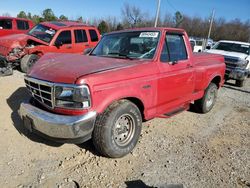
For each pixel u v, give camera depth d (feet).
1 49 29.76
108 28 158.51
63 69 11.78
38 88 11.95
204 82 18.51
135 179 11.25
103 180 11.06
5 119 16.08
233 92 30.58
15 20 44.55
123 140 12.65
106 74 11.39
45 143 13.67
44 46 30.63
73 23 35.27
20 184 10.53
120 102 12.14
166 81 14.46
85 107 10.84
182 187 10.46
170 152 13.74
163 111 15.15
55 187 10.50
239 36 195.72
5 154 12.44
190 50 16.99
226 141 15.65
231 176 11.94
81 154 12.88
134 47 14.96
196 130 16.99
